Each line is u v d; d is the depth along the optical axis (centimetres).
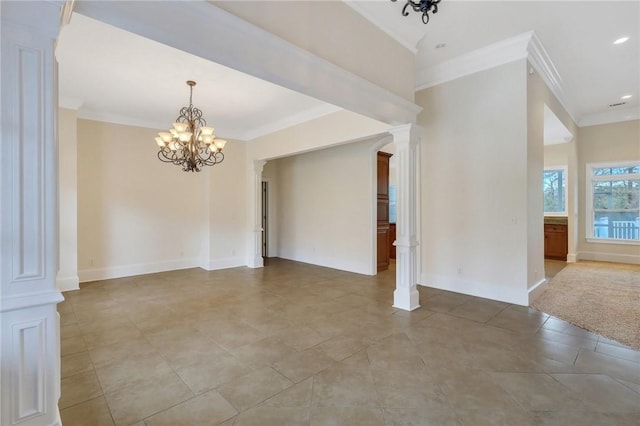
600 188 717
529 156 399
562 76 490
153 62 356
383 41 335
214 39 203
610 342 293
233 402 207
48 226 144
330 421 188
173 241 641
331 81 280
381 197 639
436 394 214
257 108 511
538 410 196
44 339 143
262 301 429
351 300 432
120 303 420
